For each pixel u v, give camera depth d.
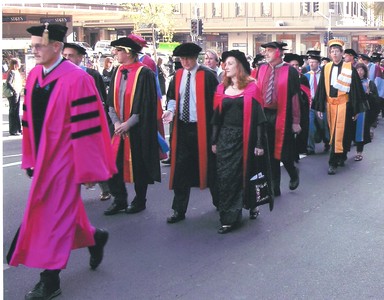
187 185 6.65
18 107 14.80
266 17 48.53
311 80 11.52
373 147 12.48
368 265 5.19
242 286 4.74
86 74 4.44
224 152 6.18
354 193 8.00
